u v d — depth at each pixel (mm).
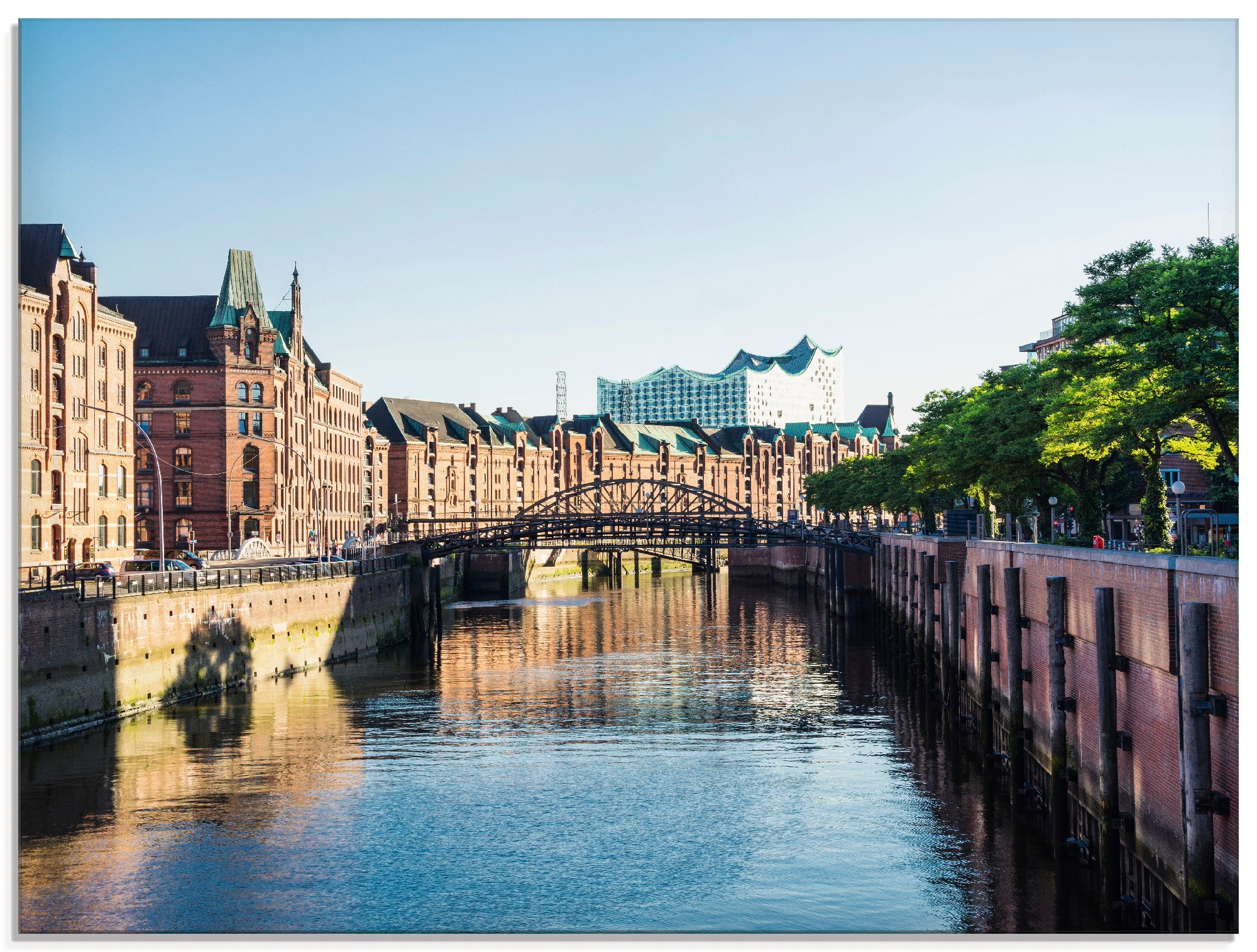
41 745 51812
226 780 47375
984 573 54062
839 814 42781
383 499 177500
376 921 32531
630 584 175375
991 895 34469
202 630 66312
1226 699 27562
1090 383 49688
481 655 88000
